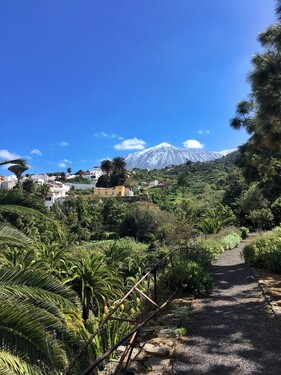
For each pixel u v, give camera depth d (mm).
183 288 7227
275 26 9430
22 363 3396
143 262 18984
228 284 8648
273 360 4070
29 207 4758
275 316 5598
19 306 3785
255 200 33562
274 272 9703
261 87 9031
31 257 13031
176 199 80625
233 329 5184
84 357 4168
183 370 3883
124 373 3760
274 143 9922
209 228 25953
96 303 14586
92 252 20219
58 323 3945
